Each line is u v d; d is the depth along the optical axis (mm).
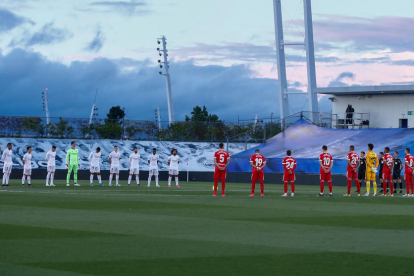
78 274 8930
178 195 26344
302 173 49031
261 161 26438
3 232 13086
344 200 24438
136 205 20312
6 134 58688
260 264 9820
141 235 12867
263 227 14492
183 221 15578
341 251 11094
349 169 27938
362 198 26000
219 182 51781
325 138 54562
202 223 15172
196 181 55656
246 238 12602
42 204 20188
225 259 10219
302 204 21781
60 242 11797
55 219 15672
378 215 17906
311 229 14219
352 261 10141
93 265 9594
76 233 13047
